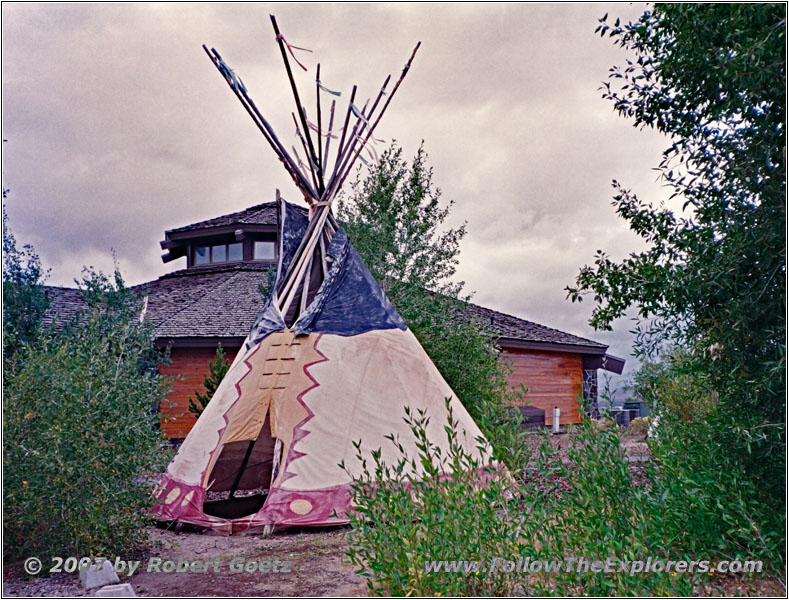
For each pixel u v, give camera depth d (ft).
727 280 15.46
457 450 15.75
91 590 15.71
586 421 15.53
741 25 14.79
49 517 17.01
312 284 29.35
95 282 31.91
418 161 46.11
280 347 26.12
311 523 21.61
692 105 17.26
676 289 16.15
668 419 18.58
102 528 17.39
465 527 13.82
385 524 14.89
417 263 43.88
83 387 17.24
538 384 66.59
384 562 13.60
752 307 15.28
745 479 15.80
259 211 71.00
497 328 62.44
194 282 64.95
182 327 50.60
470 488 14.94
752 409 15.85
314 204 30.73
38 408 17.15
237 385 25.73
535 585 13.76
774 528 15.19
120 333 21.74
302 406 24.25
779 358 14.89
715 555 15.69
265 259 68.13
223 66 29.32
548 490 15.58
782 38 14.40
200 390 50.31
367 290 28.50
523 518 15.12
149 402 19.16
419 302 40.55
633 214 17.83
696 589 14.49
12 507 16.74
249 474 33.45
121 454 17.67
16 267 33.83
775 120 15.29
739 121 15.87
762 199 15.42
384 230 42.75
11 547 17.39
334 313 27.14
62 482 16.63
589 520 14.21
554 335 72.02
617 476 14.79
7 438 16.69
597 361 74.59
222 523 21.91
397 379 25.80
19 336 31.78
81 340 19.47
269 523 21.76
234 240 68.95
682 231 16.99
